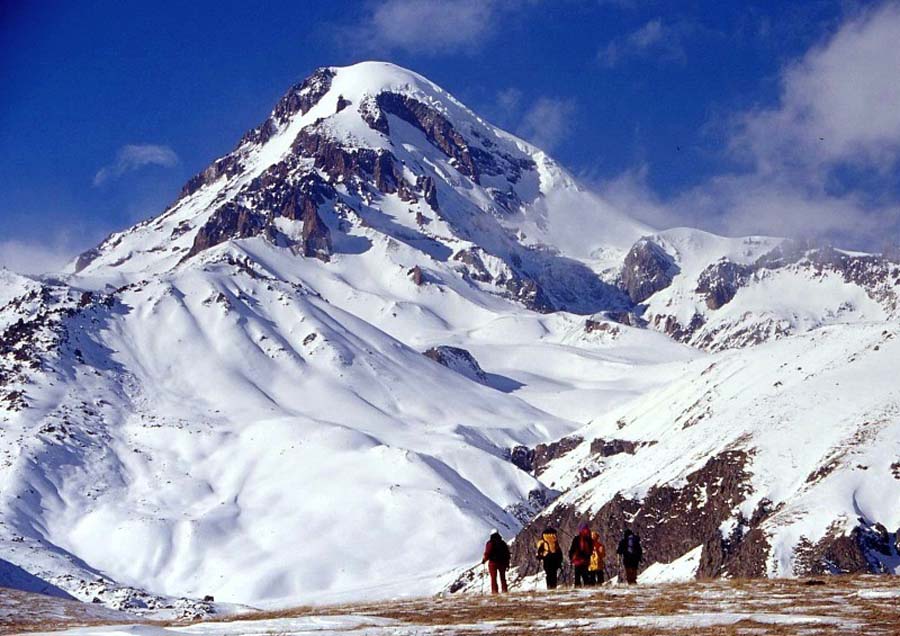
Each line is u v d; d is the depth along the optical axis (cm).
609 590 5681
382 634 4247
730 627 4016
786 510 15488
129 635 3909
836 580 5600
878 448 16625
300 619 4822
